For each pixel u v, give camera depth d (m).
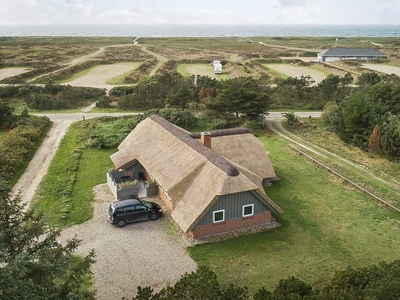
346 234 25.56
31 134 44.34
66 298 12.59
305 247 23.84
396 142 40.34
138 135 35.28
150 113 51.62
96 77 90.69
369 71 94.00
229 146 32.50
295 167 37.88
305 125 51.69
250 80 58.66
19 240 12.80
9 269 10.48
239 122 52.53
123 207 25.86
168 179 26.77
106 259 22.09
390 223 27.12
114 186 30.22
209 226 24.56
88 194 31.19
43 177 34.41
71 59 121.94
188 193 25.16
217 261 22.09
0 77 86.62
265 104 52.53
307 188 33.06
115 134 45.56
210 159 26.00
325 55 118.44
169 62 113.56
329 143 45.66
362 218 27.83
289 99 63.78
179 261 22.05
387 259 22.72
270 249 23.50
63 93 65.50
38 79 83.31
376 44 191.12
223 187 23.72
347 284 14.91
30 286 11.58
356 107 44.25
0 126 49.34
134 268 21.31
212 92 61.97
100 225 26.16
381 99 50.47
